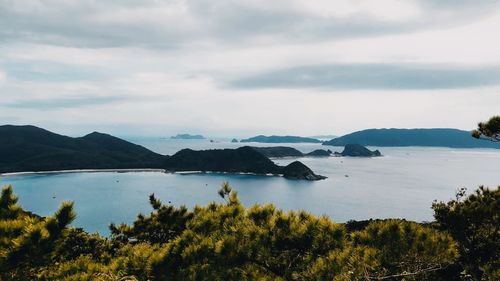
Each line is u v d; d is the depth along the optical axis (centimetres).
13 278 650
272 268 741
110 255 1269
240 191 19938
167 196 18025
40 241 638
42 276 748
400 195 19512
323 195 19075
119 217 13412
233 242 739
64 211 672
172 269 749
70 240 1356
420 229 741
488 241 1128
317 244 732
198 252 746
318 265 680
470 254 1095
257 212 831
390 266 693
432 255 702
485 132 1341
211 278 700
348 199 18012
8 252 623
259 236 754
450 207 1274
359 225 3331
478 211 1173
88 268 807
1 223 660
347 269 668
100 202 16450
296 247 743
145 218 1494
